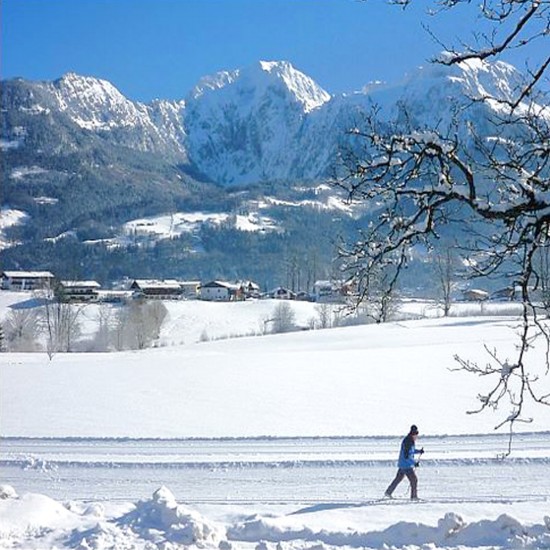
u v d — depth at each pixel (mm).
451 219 7805
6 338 79188
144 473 21141
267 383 41906
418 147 7492
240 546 10844
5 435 28609
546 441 24516
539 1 7133
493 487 18172
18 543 10789
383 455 22797
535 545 10484
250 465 21625
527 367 43188
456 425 28531
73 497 18672
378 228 7816
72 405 36219
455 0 7250
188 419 31875
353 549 10711
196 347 70875
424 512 14938
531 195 7441
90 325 88750
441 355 51594
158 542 10711
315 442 25969
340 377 43375
